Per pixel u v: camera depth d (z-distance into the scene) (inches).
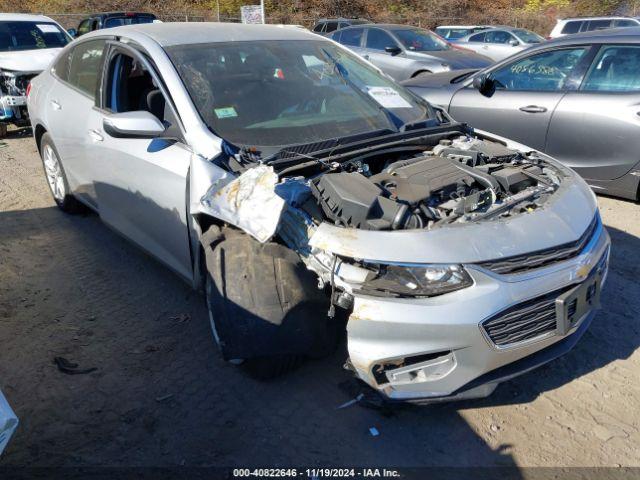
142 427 110.7
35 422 112.1
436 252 97.3
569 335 111.7
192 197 122.0
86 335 140.9
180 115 135.8
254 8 690.8
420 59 433.7
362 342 99.5
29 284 165.8
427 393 101.2
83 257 182.5
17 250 187.5
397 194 114.0
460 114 249.8
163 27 165.5
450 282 96.9
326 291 111.0
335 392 119.3
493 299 96.5
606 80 212.7
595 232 117.1
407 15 1155.9
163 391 120.7
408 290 97.3
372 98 158.1
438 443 106.5
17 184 257.1
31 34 382.0
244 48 156.7
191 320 146.4
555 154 225.0
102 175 166.6
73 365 129.2
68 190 205.9
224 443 106.8
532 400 117.1
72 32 574.9
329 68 162.6
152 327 143.7
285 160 118.5
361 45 481.7
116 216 167.9
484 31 685.9
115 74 164.4
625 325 141.9
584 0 1168.8
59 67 207.0
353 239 99.8
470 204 110.9
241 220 107.9
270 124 137.6
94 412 114.7
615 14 1123.9
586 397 117.7
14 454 104.0
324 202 109.2
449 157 134.6
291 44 165.9
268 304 107.7
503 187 121.0
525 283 99.3
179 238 136.3
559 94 221.0
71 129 181.9
